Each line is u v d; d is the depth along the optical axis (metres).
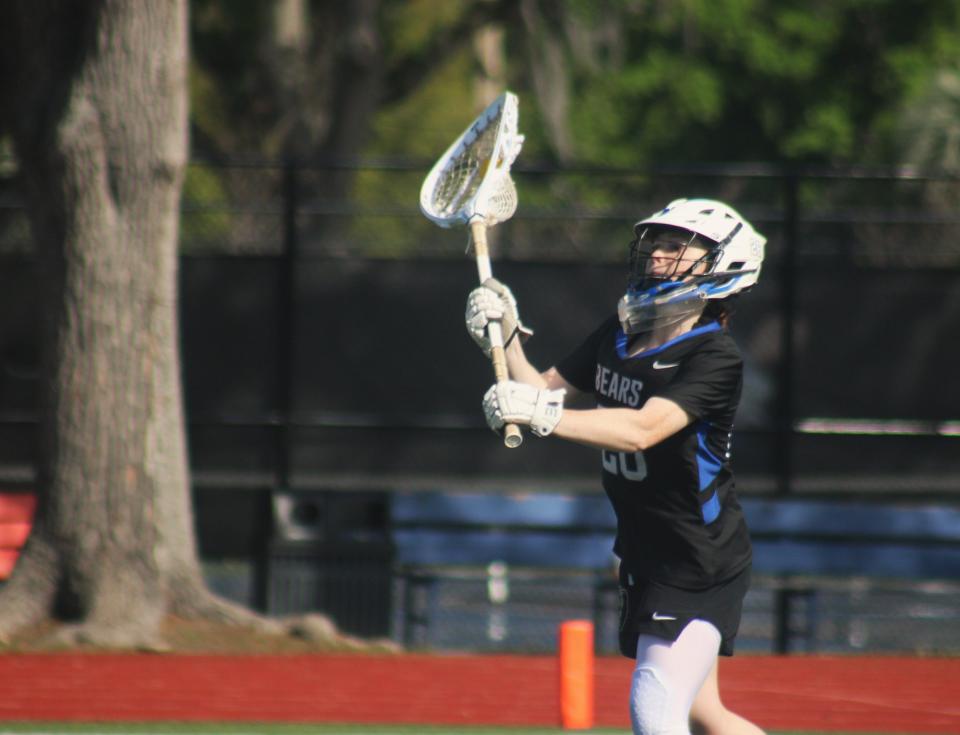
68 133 35.97
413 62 94.94
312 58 94.75
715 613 16.78
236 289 46.28
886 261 48.84
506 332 18.73
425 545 45.38
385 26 99.75
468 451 46.78
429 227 62.94
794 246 46.22
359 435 46.66
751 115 113.69
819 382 46.72
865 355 46.84
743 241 16.89
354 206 59.31
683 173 44.53
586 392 18.66
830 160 110.38
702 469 16.61
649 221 16.88
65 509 37.38
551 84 89.62
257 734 27.05
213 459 46.12
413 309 46.66
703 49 111.75
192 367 46.22
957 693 33.72
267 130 96.75
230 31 96.69
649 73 111.44
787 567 45.16
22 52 36.41
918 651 41.69
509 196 20.05
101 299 36.94
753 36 108.25
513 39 93.69
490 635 46.91
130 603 37.66
